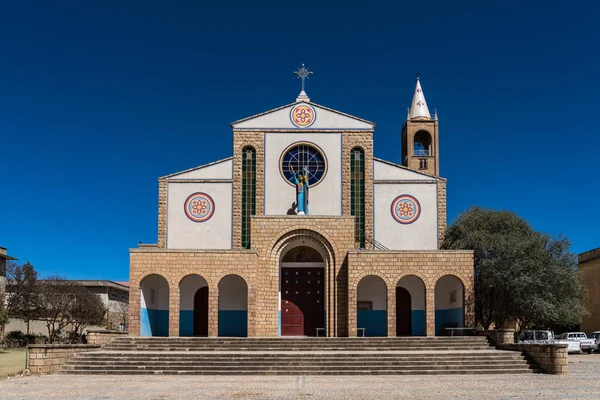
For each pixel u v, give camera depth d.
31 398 21.22
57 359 29.86
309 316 44.16
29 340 63.91
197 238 45.06
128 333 40.03
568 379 26.89
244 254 41.41
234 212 45.31
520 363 30.33
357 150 46.69
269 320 41.97
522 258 42.78
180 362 29.92
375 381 26.02
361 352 32.31
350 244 42.81
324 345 35.28
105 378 27.45
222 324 44.03
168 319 44.19
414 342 35.53
